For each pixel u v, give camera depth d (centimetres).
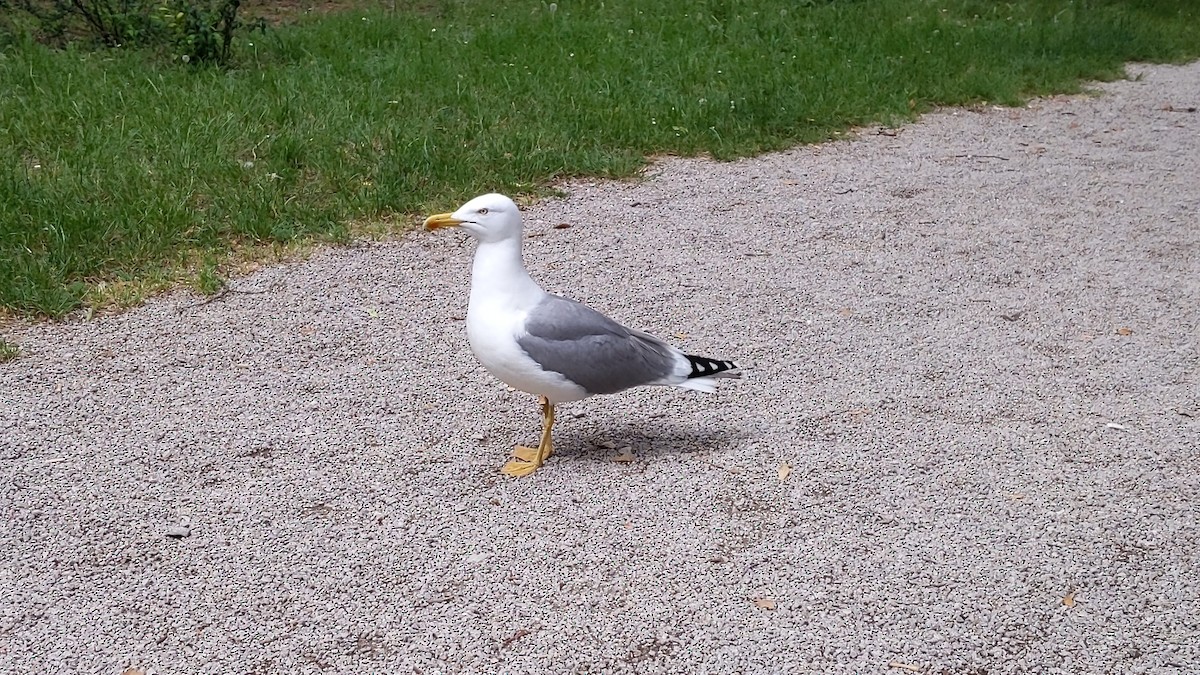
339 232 450
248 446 351
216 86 566
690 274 436
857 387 376
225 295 417
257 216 450
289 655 300
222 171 476
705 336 400
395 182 477
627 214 481
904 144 580
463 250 450
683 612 308
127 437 354
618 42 718
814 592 312
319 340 396
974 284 432
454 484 340
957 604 310
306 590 312
